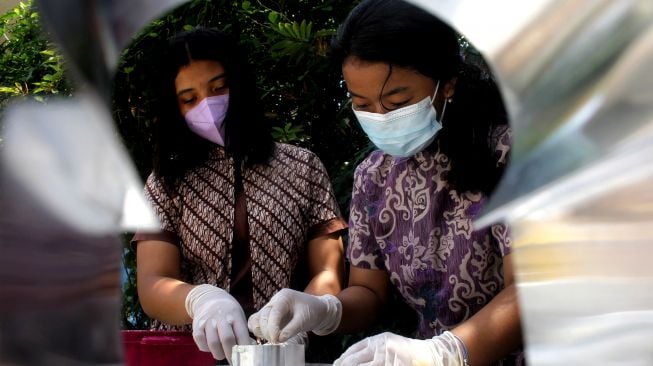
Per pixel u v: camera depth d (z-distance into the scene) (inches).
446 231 55.1
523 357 52.6
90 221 12.3
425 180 56.3
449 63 53.4
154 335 55.3
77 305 12.1
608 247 11.8
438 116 55.3
